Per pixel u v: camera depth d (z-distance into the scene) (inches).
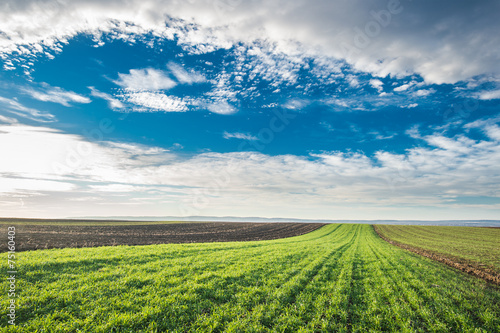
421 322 319.3
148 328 268.2
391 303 385.4
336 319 323.9
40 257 575.2
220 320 302.0
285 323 299.4
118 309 316.5
